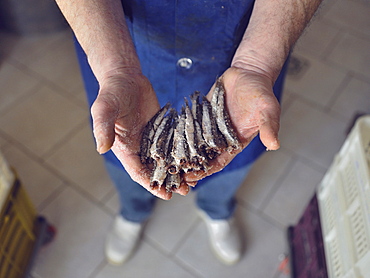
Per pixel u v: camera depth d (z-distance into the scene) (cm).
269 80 47
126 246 102
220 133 49
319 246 85
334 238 78
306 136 124
